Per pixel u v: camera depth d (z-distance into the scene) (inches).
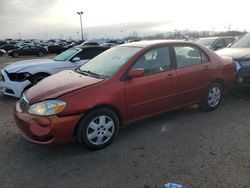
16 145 172.2
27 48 1321.4
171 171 138.3
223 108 233.9
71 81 168.9
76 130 155.0
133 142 172.2
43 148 167.0
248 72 251.0
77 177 135.7
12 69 286.0
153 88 181.0
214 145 165.2
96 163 148.3
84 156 156.2
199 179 130.7
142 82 175.3
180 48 201.5
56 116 145.6
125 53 187.5
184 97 202.7
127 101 169.8
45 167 145.9
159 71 185.9
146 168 141.6
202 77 209.8
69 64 311.1
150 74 181.0
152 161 148.5
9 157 157.2
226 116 213.9
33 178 135.9
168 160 148.9
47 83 173.8
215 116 214.4
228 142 168.7
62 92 152.9
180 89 197.8
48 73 295.4
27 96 163.8
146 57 181.9
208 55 217.3
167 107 194.5
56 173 139.8
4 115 233.3
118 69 170.9
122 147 165.8
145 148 163.6
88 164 147.4
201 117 212.5
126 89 168.1
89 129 157.6
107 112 162.4
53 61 314.7
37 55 1342.3
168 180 130.8
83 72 189.8
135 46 192.4
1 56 1360.7
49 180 134.0
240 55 262.7
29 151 164.1
